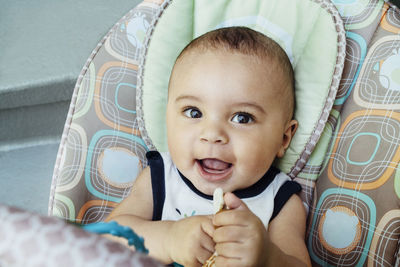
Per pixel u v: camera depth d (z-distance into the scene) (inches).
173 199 38.6
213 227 30.9
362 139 36.5
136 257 14.9
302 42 39.7
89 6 69.5
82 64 60.9
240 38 36.4
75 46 63.2
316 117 38.8
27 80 58.3
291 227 37.1
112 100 39.8
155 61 40.7
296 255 35.0
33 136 64.5
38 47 62.7
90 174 38.5
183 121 36.0
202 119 35.4
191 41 38.8
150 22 41.3
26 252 14.7
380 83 36.9
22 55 61.6
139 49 40.9
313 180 39.8
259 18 40.7
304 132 39.0
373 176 34.9
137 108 40.6
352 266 34.9
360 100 37.9
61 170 37.7
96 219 39.1
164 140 41.3
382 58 37.5
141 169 40.7
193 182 36.9
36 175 61.2
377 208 34.0
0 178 60.6
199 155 35.2
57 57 61.5
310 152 39.2
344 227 35.5
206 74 35.0
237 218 27.2
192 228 32.1
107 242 15.1
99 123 39.2
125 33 40.9
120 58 40.4
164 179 39.3
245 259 27.1
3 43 63.1
